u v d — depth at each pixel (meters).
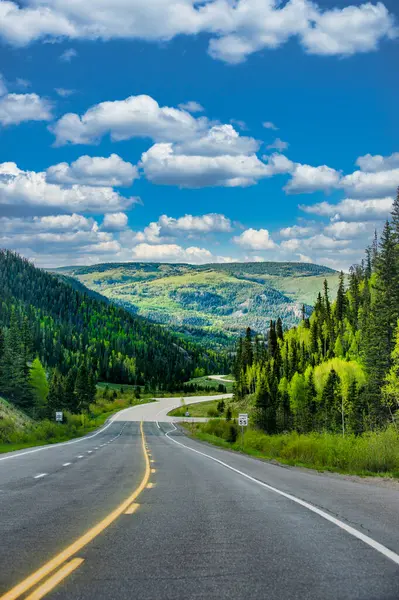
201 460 25.69
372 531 7.70
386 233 93.00
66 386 109.81
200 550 6.39
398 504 10.74
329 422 92.81
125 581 5.01
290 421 106.88
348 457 22.55
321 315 157.62
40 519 8.49
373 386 80.31
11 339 112.50
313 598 4.55
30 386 112.44
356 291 149.50
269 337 160.38
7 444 35.72
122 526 7.98
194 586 4.87
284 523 8.38
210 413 130.50
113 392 185.50
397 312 81.94
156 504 10.41
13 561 5.73
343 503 10.80
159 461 24.02
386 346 81.62
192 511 9.55
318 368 107.81
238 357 188.62
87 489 12.74
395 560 5.95
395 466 20.77
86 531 7.51
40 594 4.57
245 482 15.37
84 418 90.31
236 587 4.85
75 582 4.95
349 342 129.88
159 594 4.62
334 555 6.17
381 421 75.00
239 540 7.01
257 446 39.66
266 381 126.94
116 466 20.41
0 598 4.43
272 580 5.10
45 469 18.36
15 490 12.37
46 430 47.28
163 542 6.84
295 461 26.66
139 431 79.25
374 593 4.71
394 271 89.69
